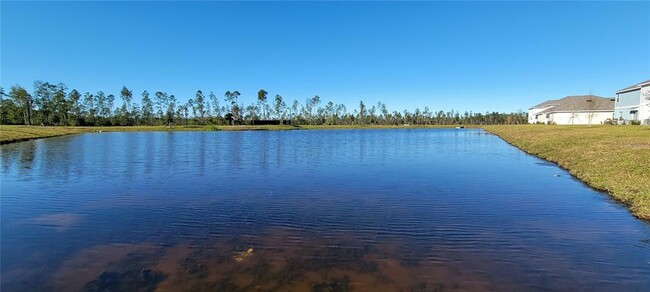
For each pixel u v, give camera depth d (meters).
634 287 5.90
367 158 23.78
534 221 9.49
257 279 6.20
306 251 7.53
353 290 5.80
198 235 8.55
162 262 6.96
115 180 15.86
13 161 22.61
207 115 110.94
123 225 9.36
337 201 11.86
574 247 7.64
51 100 92.00
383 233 8.66
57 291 5.85
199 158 24.22
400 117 130.62
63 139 46.19
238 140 45.22
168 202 11.82
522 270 6.55
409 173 17.38
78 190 13.77
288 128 94.69
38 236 8.53
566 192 12.75
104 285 6.02
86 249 7.67
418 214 10.27
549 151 24.06
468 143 37.22
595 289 5.84
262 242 8.07
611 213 10.05
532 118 95.56
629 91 54.81
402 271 6.53
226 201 11.92
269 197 12.49
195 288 5.88
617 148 19.03
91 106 99.56
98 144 37.56
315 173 17.52
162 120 105.81
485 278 6.23
